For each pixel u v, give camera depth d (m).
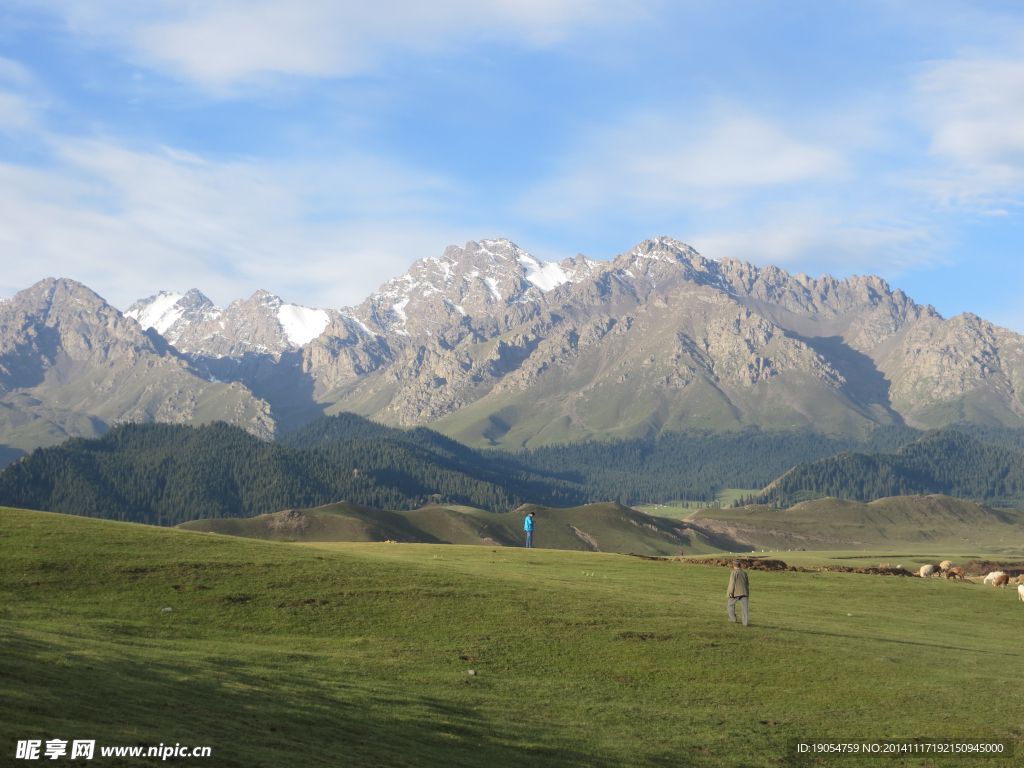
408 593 47.88
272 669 32.62
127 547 50.59
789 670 39.25
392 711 29.12
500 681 35.16
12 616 36.81
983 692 37.34
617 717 31.84
